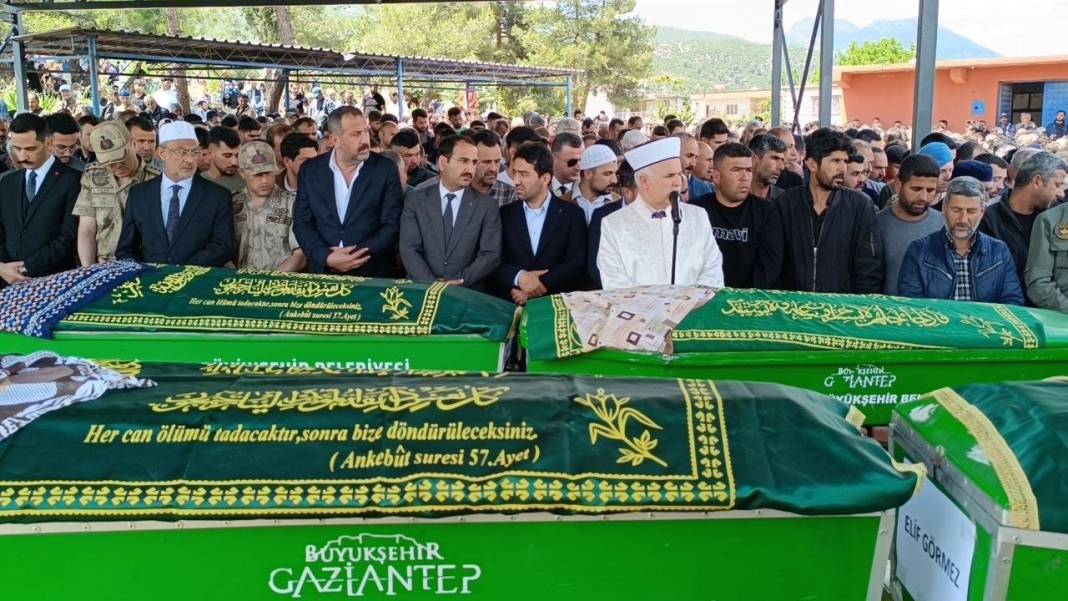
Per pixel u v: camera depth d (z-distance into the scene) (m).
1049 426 1.90
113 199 4.71
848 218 4.02
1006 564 1.79
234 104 20.73
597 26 35.00
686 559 1.93
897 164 5.98
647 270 3.57
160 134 4.38
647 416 2.03
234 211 4.73
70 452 1.93
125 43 12.88
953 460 1.98
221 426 1.99
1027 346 3.09
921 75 6.34
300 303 3.34
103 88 20.41
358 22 40.44
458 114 10.50
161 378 2.29
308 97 25.08
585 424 2.00
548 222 4.26
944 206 3.69
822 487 1.86
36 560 1.89
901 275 3.81
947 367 3.10
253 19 34.72
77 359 2.32
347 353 3.28
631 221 3.60
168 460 1.91
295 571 1.91
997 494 1.80
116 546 1.89
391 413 2.03
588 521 1.89
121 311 3.32
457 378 2.30
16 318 3.28
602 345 3.06
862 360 3.04
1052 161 4.13
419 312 3.30
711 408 2.05
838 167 3.96
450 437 1.96
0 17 11.38
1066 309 3.72
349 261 4.22
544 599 1.95
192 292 3.41
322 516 1.84
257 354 3.30
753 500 1.86
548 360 3.10
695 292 3.26
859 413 2.19
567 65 34.34
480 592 1.94
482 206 4.27
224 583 1.92
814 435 1.98
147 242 4.34
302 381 2.27
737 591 1.96
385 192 4.41
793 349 3.03
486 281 4.32
